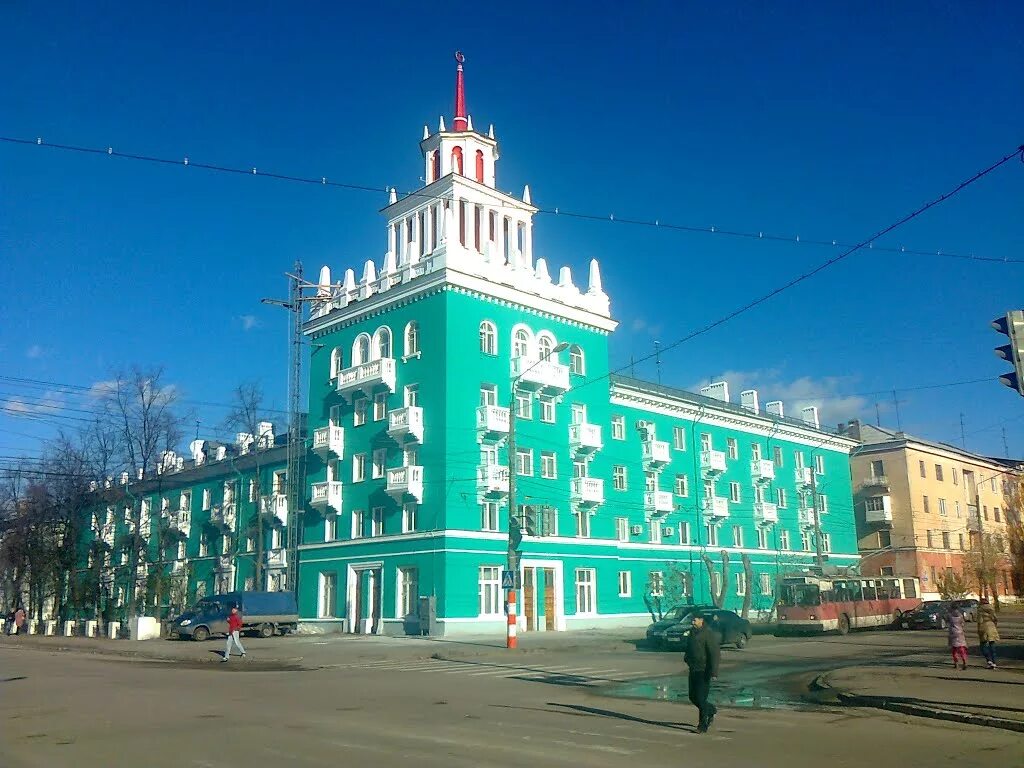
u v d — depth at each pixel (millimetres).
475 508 39281
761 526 58969
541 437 43000
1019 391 13000
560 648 30984
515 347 42969
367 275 45031
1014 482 59219
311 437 46281
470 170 46781
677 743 11422
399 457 41062
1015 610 65938
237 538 55781
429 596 37719
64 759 10125
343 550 42844
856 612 42062
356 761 9922
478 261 41844
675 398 53500
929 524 68000
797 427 64750
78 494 52906
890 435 72250
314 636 39219
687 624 30172
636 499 49844
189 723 13102
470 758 10117
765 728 12859
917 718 14023
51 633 53781
